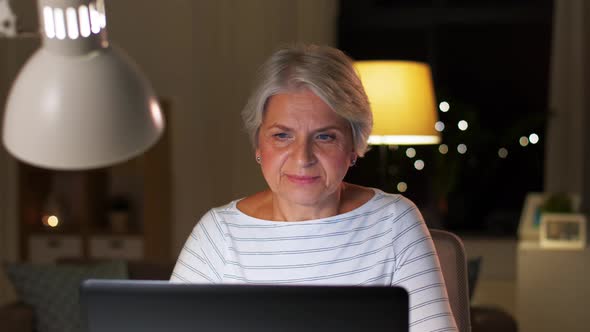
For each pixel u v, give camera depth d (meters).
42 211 4.83
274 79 1.31
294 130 1.30
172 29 4.96
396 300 0.87
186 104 4.96
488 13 4.97
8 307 3.02
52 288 3.02
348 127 1.33
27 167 4.68
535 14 4.93
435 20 5.02
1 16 1.05
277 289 0.88
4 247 4.87
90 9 0.98
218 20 4.93
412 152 4.84
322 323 0.88
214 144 4.96
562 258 3.96
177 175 4.97
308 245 1.42
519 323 4.02
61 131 0.94
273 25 4.87
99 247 4.61
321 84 1.28
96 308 0.90
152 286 0.89
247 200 1.51
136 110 0.99
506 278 4.75
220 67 4.93
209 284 0.89
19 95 0.97
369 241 1.42
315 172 1.31
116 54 1.02
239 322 0.88
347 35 5.12
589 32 4.59
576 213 4.19
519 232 4.30
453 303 1.61
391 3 5.08
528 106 4.98
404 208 1.45
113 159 0.96
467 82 5.04
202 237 1.49
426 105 3.29
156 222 4.62
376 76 3.23
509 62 4.99
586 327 3.94
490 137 4.78
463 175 4.95
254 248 1.44
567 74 4.64
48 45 0.98
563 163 4.65
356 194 1.48
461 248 1.64
